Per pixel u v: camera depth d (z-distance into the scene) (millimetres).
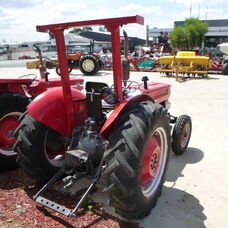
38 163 2773
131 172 2145
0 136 3441
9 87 3688
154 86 4406
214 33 42188
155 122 2400
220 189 3125
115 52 2373
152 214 2652
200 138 4707
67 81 2631
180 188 3135
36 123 2695
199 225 2520
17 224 2412
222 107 6840
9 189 2980
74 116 2869
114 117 2355
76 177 2605
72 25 2379
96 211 2631
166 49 19578
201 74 12719
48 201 2449
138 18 2195
